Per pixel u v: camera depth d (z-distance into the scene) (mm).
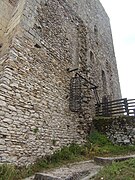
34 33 7336
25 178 4809
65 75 8773
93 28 14633
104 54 15703
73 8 11852
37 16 7805
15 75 5953
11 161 5082
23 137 5645
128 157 6043
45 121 6707
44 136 6469
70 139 7789
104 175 4094
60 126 7438
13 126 5434
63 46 9297
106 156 7234
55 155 6559
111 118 9727
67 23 10414
